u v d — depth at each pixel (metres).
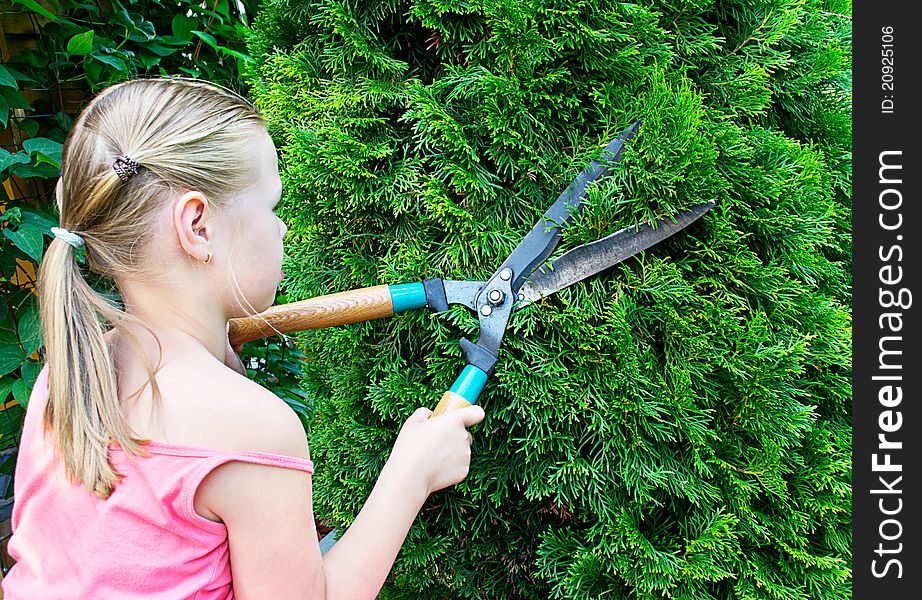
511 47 0.94
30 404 0.82
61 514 0.71
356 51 0.97
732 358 0.98
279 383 2.03
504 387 0.98
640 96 0.95
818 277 1.12
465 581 1.15
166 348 0.70
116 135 0.69
